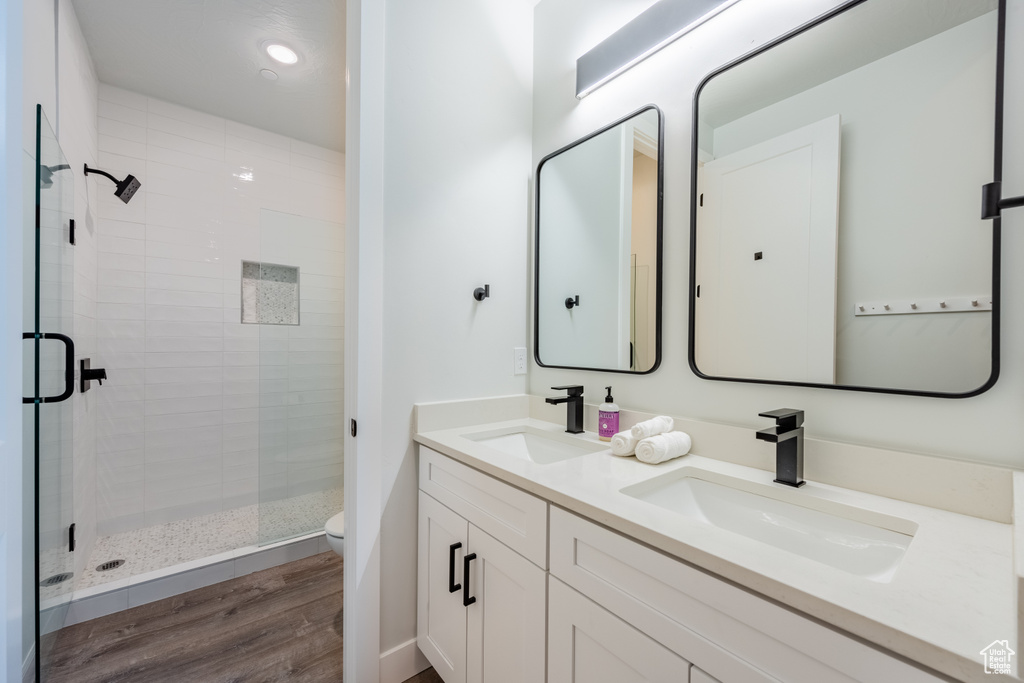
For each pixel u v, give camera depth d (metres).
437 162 1.44
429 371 1.43
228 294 2.66
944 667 0.42
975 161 0.78
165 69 2.13
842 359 0.93
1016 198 0.69
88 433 2.02
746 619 0.58
